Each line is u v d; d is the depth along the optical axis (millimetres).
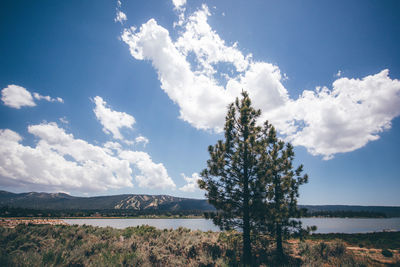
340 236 27641
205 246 11977
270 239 12359
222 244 13102
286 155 14070
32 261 7445
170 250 11180
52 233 13695
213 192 12375
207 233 17734
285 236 12406
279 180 13555
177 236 14953
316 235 28922
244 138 13320
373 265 11117
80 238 13211
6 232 11734
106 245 11156
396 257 13648
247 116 13266
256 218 11570
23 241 10375
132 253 9422
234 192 12297
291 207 12859
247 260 10547
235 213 12078
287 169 13828
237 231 12242
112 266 7691
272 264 10594
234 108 13898
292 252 13758
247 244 11328
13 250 9125
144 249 10531
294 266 10367
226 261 9750
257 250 12812
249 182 12250
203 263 9133
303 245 15305
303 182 13453
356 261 11352
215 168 12555
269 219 11414
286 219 12289
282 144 14375
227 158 13086
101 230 17125
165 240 13523
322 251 13555
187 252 10852
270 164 12891
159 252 10203
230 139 13289
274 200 13078
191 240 13047
